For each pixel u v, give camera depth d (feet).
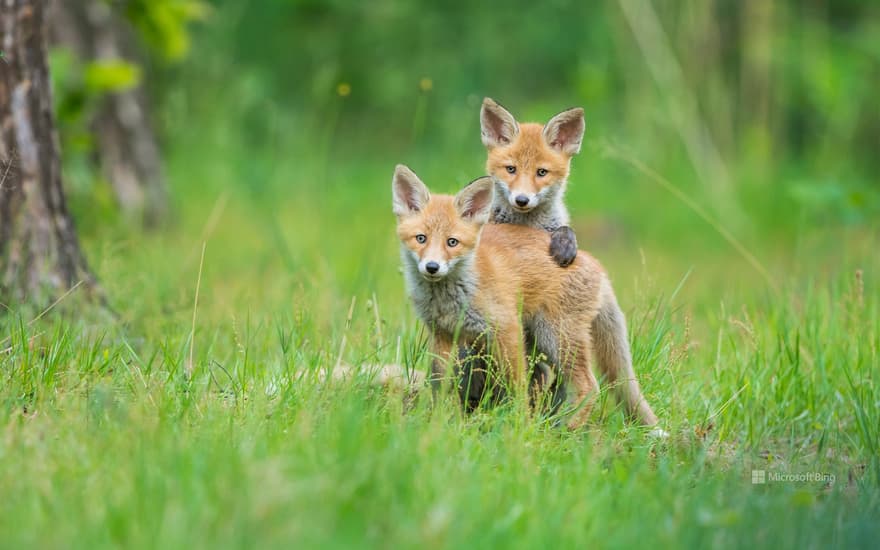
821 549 23.71
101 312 38.58
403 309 41.65
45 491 23.07
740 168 92.43
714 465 29.81
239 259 62.18
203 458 23.95
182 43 60.34
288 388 30.01
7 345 33.65
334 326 37.88
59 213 38.78
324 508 21.33
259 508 20.43
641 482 26.63
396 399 29.58
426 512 22.34
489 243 34.65
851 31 113.60
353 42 112.57
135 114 72.02
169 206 74.28
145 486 22.18
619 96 96.99
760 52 100.42
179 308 41.24
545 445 29.43
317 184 85.56
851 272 48.37
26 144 37.50
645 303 39.17
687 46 94.32
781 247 78.89
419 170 85.87
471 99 43.62
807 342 39.83
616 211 83.76
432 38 111.65
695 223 81.82
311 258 58.23
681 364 36.55
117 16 71.05
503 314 33.04
